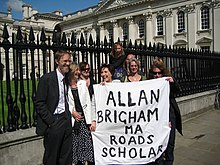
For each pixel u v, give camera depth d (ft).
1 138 12.71
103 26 179.73
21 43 13.89
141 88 13.10
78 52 16.44
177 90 13.98
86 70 14.07
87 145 13.64
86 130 13.60
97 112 13.29
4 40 13.35
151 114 13.09
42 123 11.31
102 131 13.26
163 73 13.70
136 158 13.00
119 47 16.03
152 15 147.02
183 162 15.49
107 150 13.23
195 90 30.27
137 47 20.92
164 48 24.20
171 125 13.76
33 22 173.17
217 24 119.14
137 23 156.87
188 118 27.50
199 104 30.07
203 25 125.49
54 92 11.25
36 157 14.20
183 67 27.58
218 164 15.17
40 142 14.37
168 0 137.90
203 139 20.20
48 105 11.27
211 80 34.09
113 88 13.16
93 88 13.35
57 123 11.33
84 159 13.66
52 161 11.30
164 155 14.39
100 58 17.88
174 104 13.96
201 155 16.67
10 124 13.70
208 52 32.71
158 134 13.07
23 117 14.24
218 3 118.52
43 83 11.14
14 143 13.21
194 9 127.44
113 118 13.16
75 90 13.33
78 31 199.82
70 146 12.00
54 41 15.14
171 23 137.39
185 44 131.64
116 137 13.19
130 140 13.08
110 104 13.19
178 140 19.99
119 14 165.37
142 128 13.05
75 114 13.19
